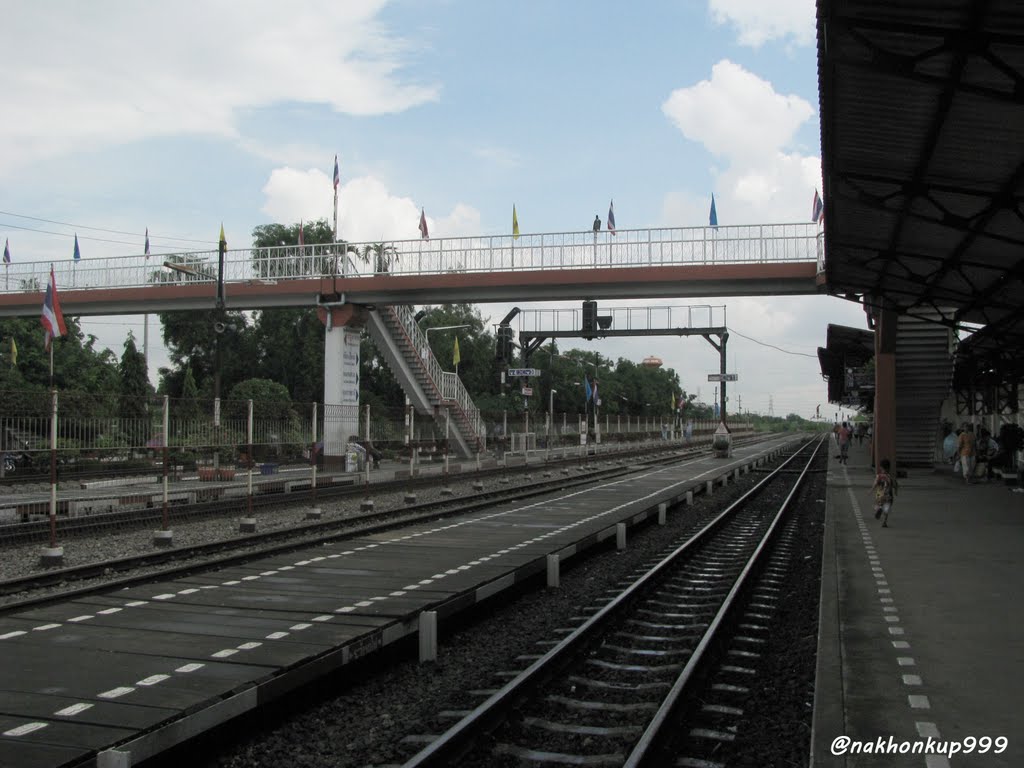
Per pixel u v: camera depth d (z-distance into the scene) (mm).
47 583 11031
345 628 7984
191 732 5555
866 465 41656
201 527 16766
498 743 5906
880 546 13672
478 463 31641
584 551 15039
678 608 10516
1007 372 28266
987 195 11641
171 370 64625
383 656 8250
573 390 82750
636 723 6273
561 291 36656
